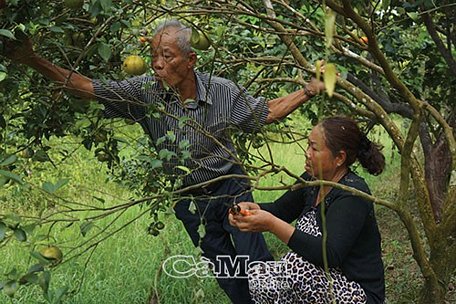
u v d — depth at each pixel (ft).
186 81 11.37
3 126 10.88
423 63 19.48
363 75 18.86
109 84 10.92
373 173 10.77
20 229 7.90
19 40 9.38
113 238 21.15
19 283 7.97
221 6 11.27
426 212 12.16
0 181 7.78
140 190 14.96
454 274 18.66
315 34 10.78
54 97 11.18
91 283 17.65
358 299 10.54
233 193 11.96
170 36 10.95
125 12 9.85
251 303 12.70
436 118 12.29
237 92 11.62
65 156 14.16
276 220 10.14
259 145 13.55
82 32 10.64
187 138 11.37
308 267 10.79
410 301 17.34
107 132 12.36
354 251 10.61
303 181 9.16
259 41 15.08
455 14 15.26
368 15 13.42
